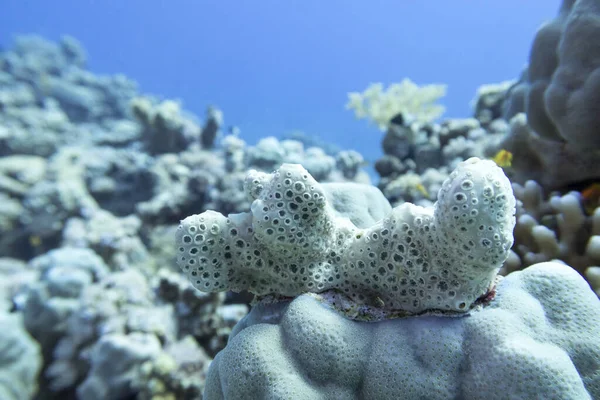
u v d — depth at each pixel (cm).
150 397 60
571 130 40
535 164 51
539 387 15
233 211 126
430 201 78
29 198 144
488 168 17
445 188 17
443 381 17
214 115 189
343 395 18
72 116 315
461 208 16
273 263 21
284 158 130
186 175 160
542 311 18
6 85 305
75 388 72
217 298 74
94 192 162
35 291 78
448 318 18
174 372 62
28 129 228
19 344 67
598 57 38
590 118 38
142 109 184
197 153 179
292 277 21
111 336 66
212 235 20
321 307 20
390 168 102
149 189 158
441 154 96
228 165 148
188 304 73
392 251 19
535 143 49
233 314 76
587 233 36
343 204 27
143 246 126
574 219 36
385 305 20
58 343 75
